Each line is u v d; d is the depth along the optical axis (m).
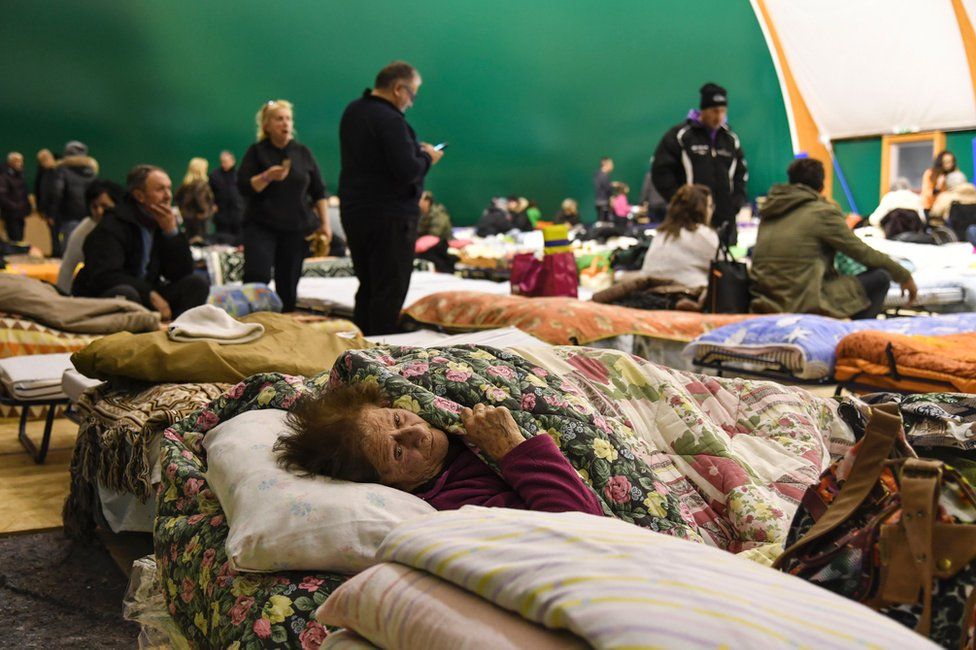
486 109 17.75
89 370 3.26
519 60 17.53
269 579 1.81
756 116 18.83
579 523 1.29
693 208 6.20
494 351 2.44
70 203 12.63
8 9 14.00
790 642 0.96
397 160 5.59
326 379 2.52
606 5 17.61
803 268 5.77
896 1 14.95
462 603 1.19
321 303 7.17
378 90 5.76
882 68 15.88
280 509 1.82
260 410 2.40
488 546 1.24
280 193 6.55
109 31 14.62
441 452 2.04
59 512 3.47
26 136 14.66
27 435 4.55
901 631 1.02
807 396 2.68
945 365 3.74
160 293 5.57
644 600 1.02
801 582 1.15
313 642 1.66
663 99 18.62
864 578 1.44
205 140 15.75
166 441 2.46
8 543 3.20
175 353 3.18
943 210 11.09
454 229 16.06
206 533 2.02
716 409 2.61
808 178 5.92
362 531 1.77
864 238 8.95
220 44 15.36
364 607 1.29
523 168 18.41
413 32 16.75
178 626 2.03
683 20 18.06
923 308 7.24
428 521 1.37
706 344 4.55
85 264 5.39
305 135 16.66
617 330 5.04
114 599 2.75
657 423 2.49
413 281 8.66
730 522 2.25
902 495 1.39
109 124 15.09
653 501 2.10
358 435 1.94
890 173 16.55
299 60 16.05
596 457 2.12
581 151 18.58
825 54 16.69
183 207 11.88
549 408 2.20
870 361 4.03
